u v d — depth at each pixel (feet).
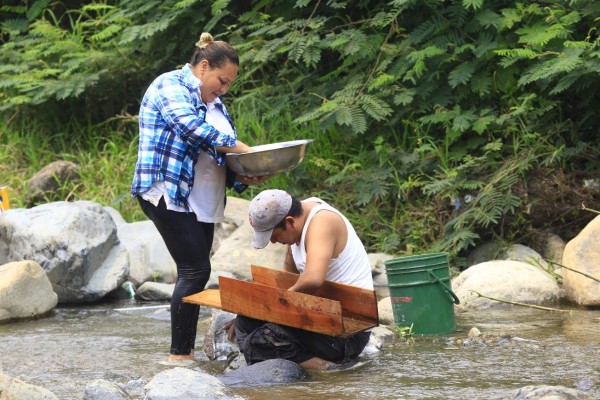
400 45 51.47
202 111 29.30
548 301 38.88
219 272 45.03
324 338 28.30
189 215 29.68
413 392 24.94
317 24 54.13
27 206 59.62
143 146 29.43
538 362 28.07
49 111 67.10
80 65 65.26
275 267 45.24
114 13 66.18
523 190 46.68
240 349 29.12
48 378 28.60
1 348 33.73
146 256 47.98
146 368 29.66
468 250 47.55
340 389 25.64
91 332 36.86
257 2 60.95
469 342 31.35
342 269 28.76
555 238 46.06
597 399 22.95
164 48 64.28
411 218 49.29
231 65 29.35
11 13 74.69
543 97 48.93
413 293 33.32
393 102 52.03
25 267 40.78
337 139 54.34
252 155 29.30
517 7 48.57
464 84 49.65
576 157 48.34
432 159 50.52
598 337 31.53
